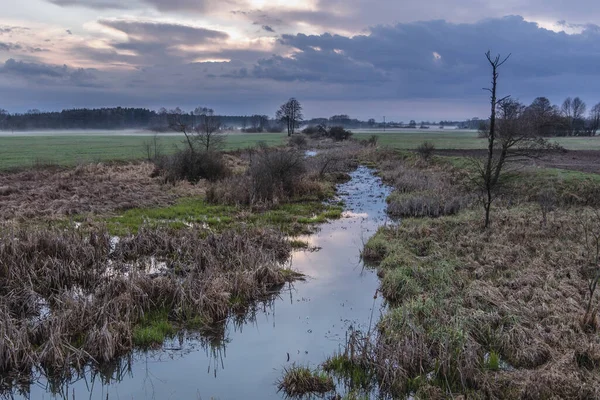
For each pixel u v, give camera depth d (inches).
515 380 257.9
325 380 270.2
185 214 729.6
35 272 400.8
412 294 394.6
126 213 717.3
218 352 315.9
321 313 378.0
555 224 590.9
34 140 2915.8
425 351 283.1
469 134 4771.2
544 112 2262.6
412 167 1373.0
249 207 797.9
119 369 294.7
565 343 289.9
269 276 440.8
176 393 267.9
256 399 261.9
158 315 356.8
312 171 1197.7
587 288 378.0
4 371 278.2
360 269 491.8
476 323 321.1
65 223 613.6
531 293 372.5
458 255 501.0
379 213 797.9
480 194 818.2
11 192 813.2
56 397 266.5
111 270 441.1
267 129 5423.2
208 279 396.5
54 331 301.4
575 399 237.6
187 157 1098.7
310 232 651.5
